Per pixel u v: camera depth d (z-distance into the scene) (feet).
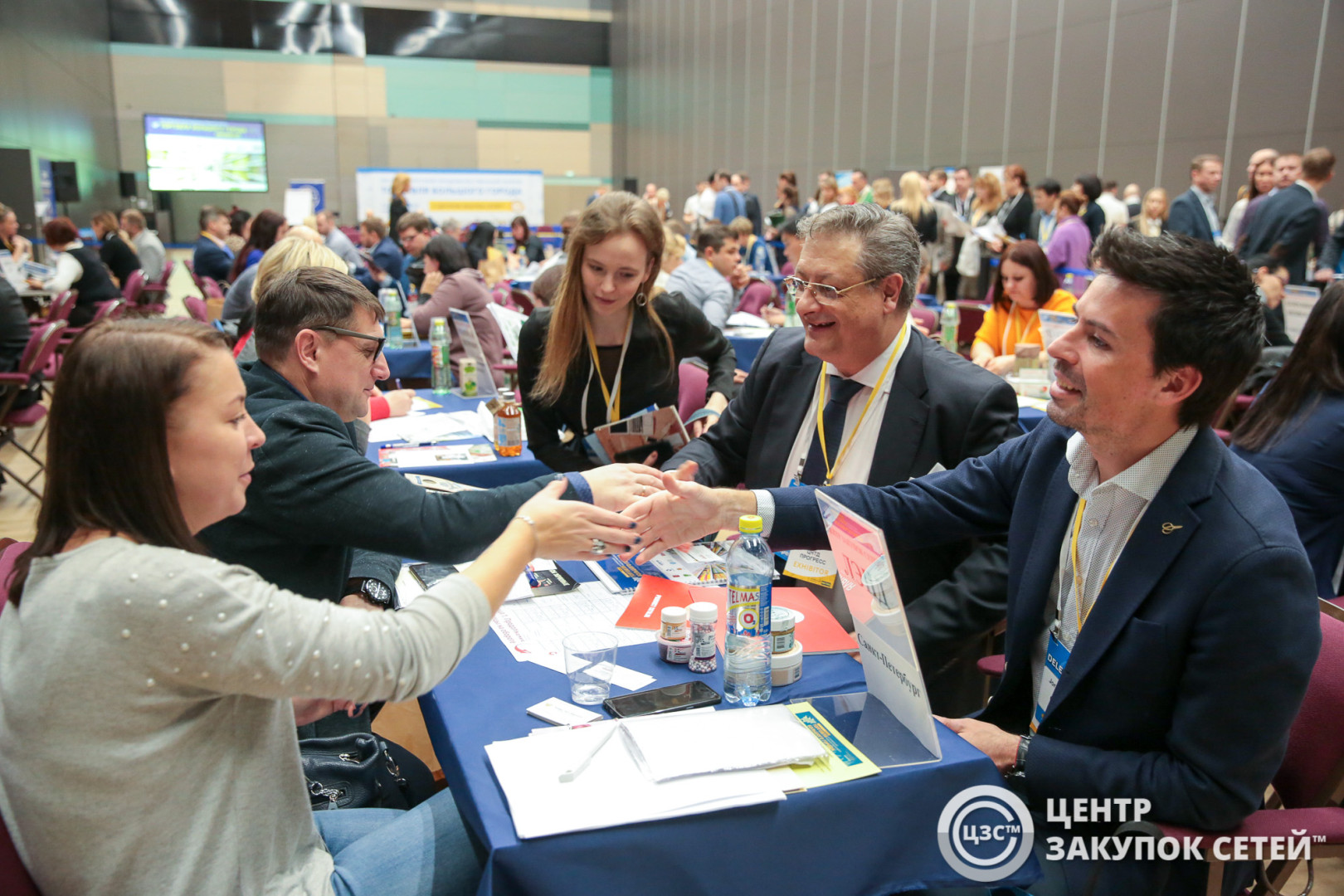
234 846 3.41
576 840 3.38
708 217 40.65
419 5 62.64
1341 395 7.77
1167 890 4.37
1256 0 24.36
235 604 3.12
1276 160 19.44
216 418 3.30
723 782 3.71
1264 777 4.02
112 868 3.16
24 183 32.63
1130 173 28.19
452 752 4.02
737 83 48.91
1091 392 4.23
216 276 29.78
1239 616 3.99
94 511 3.15
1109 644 4.34
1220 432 13.41
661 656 4.83
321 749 5.05
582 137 66.39
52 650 2.98
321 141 62.95
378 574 5.63
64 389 3.12
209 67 60.13
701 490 5.34
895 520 5.57
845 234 5.89
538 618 5.31
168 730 3.17
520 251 41.86
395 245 29.78
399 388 15.12
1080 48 29.50
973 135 33.86
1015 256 13.55
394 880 3.94
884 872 3.92
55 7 42.01
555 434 8.77
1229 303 3.96
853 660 4.95
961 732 4.60
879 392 6.27
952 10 34.32
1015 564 5.12
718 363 9.95
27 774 3.07
